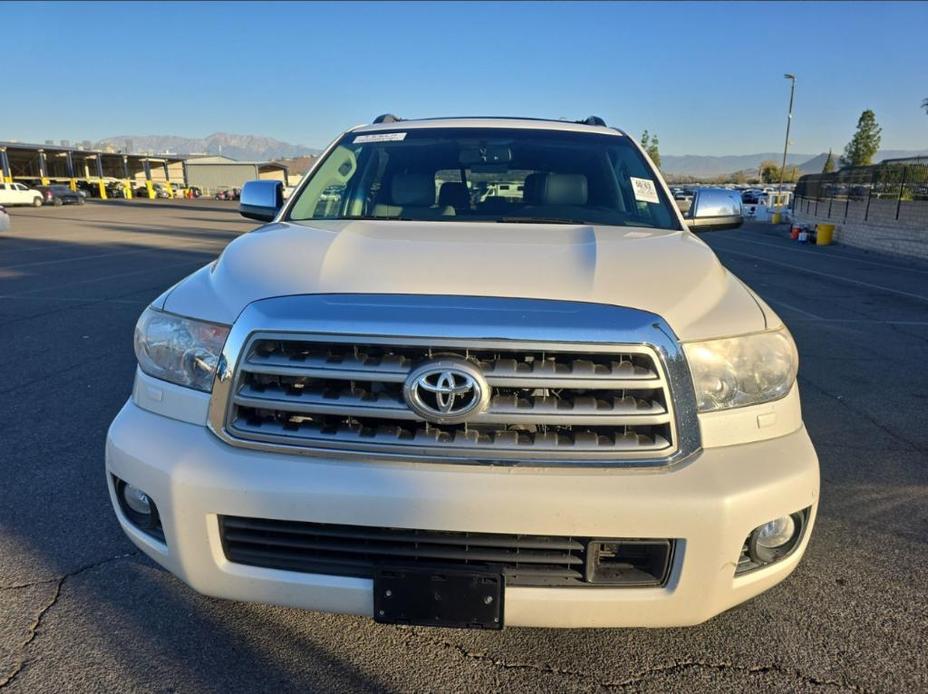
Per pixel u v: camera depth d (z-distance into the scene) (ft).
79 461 12.42
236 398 6.24
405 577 6.04
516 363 5.87
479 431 5.98
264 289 6.56
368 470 5.93
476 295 6.23
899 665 7.55
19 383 16.98
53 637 7.83
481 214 10.11
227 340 6.31
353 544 6.15
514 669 7.48
